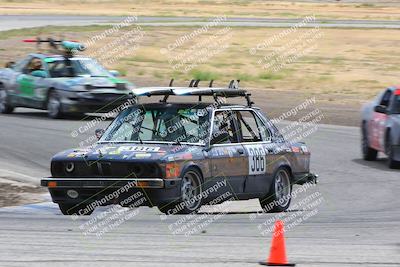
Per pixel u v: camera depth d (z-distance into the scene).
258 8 189.62
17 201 26.42
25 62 50.69
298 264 16.48
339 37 111.25
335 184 31.59
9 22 119.56
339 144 41.91
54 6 172.75
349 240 19.67
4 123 45.72
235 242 18.98
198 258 16.86
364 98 63.59
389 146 35.03
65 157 23.27
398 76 79.00
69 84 47.06
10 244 18.20
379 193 29.52
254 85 71.81
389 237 20.20
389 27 126.19
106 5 186.62
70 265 15.89
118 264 16.06
